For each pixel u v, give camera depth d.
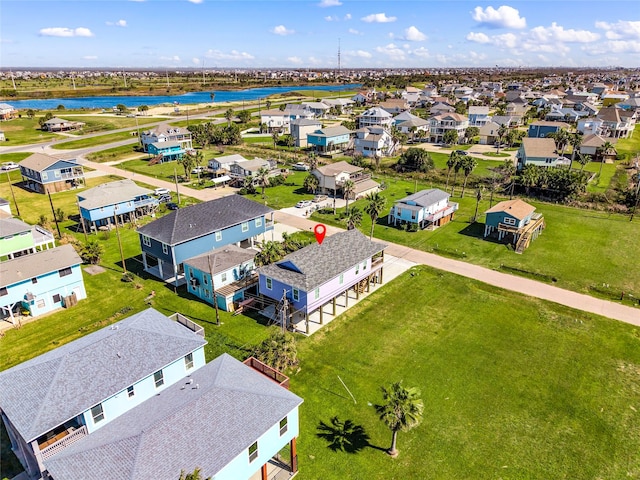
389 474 25.14
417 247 57.78
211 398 22.98
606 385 32.62
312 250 42.72
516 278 49.19
